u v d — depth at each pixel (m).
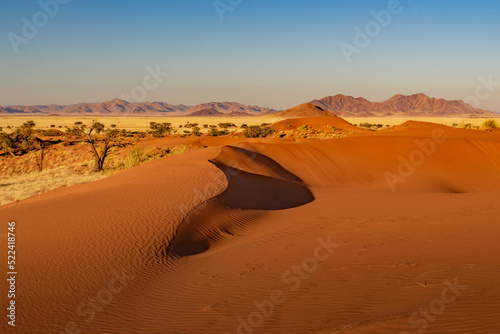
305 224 15.60
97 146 62.53
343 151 37.75
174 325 7.51
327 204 21.17
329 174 33.53
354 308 6.79
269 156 35.53
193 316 7.80
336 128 101.62
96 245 12.16
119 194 18.70
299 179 31.91
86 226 13.83
